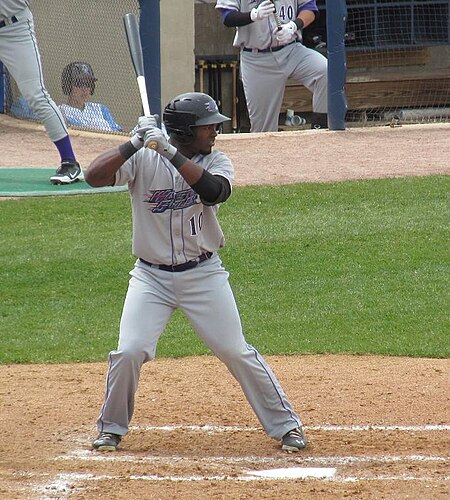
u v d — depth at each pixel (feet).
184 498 53.01
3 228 125.29
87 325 98.43
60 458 60.54
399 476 56.49
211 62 216.74
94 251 117.70
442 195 135.95
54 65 189.37
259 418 62.08
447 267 112.16
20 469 58.39
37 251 118.01
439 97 225.97
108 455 61.16
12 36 136.56
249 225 125.90
